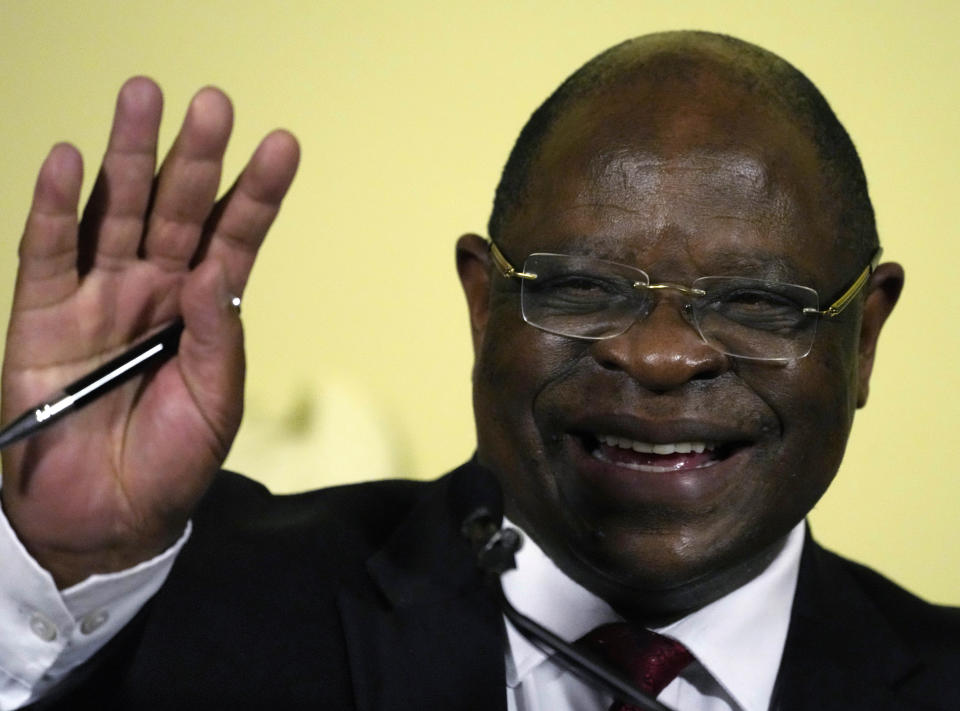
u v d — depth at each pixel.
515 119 5.59
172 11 5.46
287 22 5.51
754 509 2.94
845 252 3.02
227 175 5.46
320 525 3.34
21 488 2.39
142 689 2.88
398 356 5.51
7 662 2.45
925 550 5.75
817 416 2.94
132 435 2.43
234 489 3.49
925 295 5.72
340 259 5.52
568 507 2.97
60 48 5.39
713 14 5.62
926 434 5.76
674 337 2.82
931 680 3.15
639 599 3.04
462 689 2.97
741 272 2.87
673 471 2.92
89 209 2.42
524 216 3.05
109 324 2.44
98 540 2.42
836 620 3.19
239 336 2.41
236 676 2.95
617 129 2.96
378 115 5.55
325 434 5.36
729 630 3.09
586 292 2.92
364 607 3.09
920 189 5.68
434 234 5.57
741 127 2.95
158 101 2.35
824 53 5.65
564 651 2.50
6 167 5.33
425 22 5.59
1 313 5.28
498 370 3.02
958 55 5.69
